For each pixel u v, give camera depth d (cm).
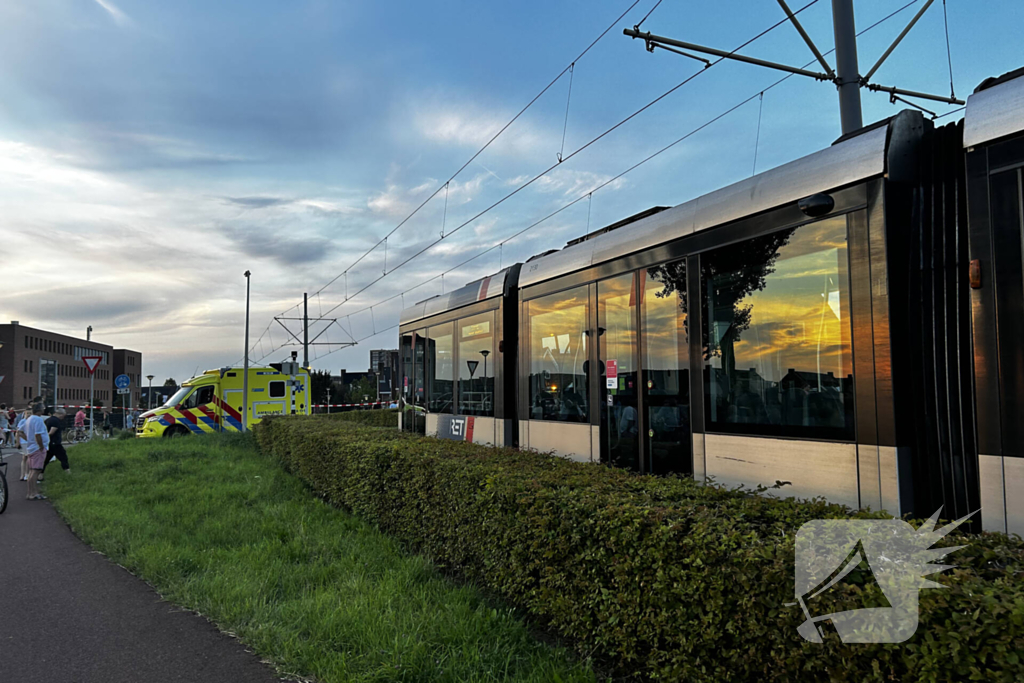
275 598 600
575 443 834
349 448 954
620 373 750
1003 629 224
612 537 393
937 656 237
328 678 426
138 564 720
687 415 643
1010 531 386
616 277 764
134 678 448
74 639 521
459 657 445
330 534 826
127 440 2317
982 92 433
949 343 436
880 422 457
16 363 8144
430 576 628
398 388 1549
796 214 534
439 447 787
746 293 579
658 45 849
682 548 346
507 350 1063
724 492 439
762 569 299
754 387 564
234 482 1323
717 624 325
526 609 520
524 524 493
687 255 652
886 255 463
